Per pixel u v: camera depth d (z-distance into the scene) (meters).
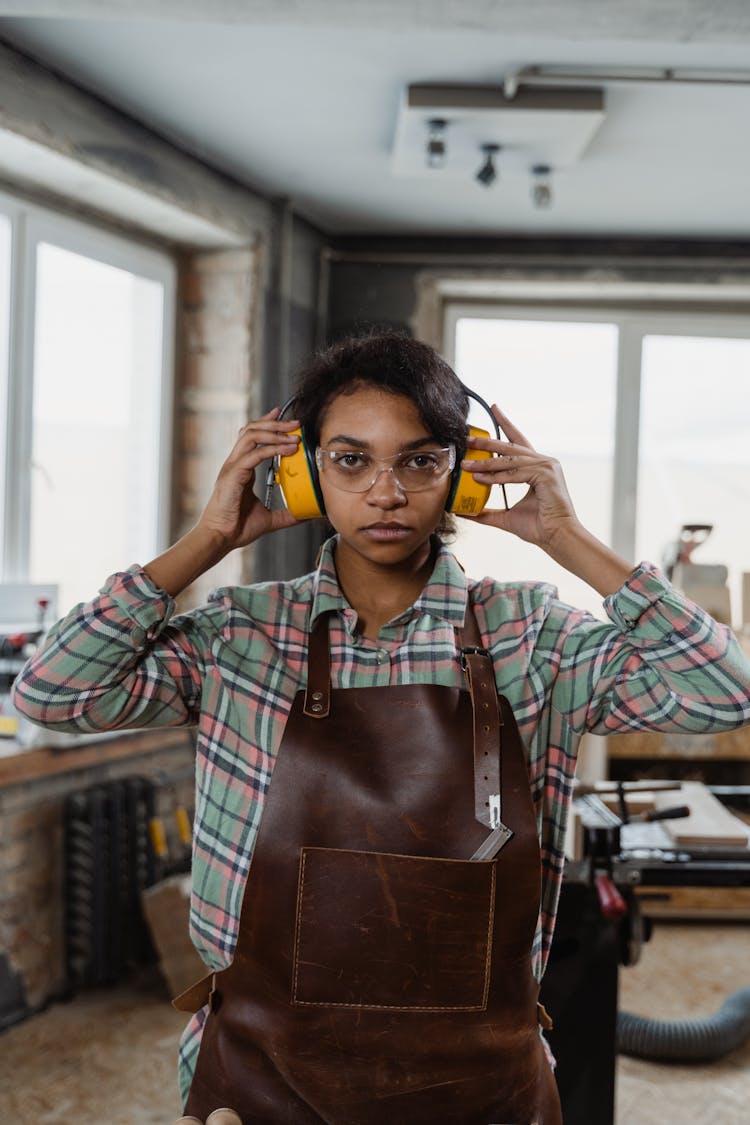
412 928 1.06
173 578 1.19
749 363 4.93
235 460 1.21
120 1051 2.98
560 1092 2.20
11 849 3.12
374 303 4.75
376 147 3.67
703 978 3.62
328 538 1.32
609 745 4.63
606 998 2.20
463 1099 1.06
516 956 1.08
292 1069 1.07
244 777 1.18
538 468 1.22
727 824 2.38
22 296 3.40
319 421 1.17
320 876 1.08
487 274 4.71
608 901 2.04
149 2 2.31
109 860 3.31
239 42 2.87
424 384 1.12
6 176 3.29
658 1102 2.83
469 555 4.95
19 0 2.31
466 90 3.12
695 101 3.17
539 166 3.68
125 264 3.88
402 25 2.42
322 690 1.15
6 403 3.39
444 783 1.10
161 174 3.55
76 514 3.76
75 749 3.18
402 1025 1.06
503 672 1.20
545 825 1.22
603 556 1.21
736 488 4.96
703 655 1.15
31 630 3.26
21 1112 2.64
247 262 4.13
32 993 3.21
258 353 4.15
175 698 1.22
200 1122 1.10
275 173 3.96
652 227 4.56
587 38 2.48
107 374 3.88
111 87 3.19
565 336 4.96
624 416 4.91
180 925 3.24
